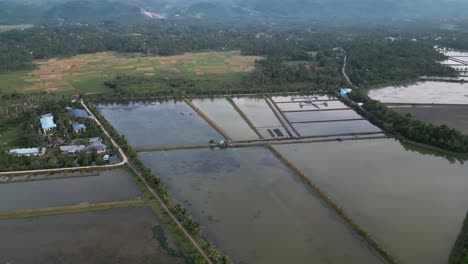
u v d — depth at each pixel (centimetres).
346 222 8950
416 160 12675
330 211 9412
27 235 8238
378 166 12069
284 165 11962
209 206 9494
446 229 8762
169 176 11044
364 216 9194
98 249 7806
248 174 11294
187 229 8469
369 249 8056
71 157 11906
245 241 8169
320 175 11300
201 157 12450
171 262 7450
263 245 8062
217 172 11388
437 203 9894
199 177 11031
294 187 10575
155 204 9475
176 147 13050
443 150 13275
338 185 10700
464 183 11050
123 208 9281
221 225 8719
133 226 8575
